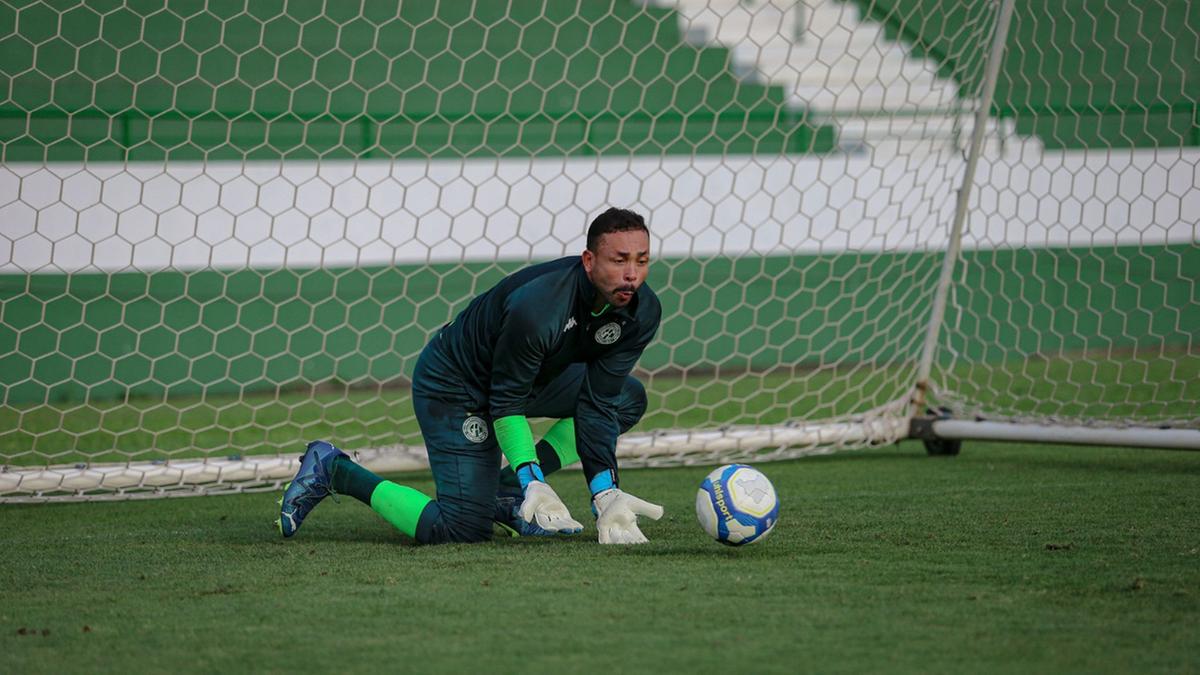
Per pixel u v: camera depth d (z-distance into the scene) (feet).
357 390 107.04
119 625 31.50
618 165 110.01
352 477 44.39
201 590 35.81
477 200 107.24
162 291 103.24
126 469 60.03
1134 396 93.66
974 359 114.21
